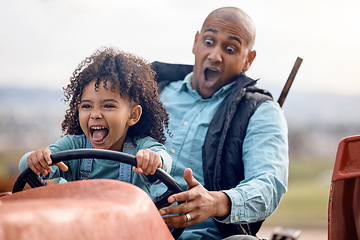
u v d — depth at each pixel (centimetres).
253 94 196
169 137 198
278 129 189
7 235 72
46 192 109
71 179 170
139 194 106
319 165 2117
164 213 134
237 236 165
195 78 210
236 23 203
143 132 174
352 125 2491
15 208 78
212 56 202
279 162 182
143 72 174
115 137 162
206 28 207
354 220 138
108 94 159
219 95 203
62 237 79
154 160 135
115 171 166
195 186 143
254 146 185
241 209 156
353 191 139
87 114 161
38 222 77
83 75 162
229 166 185
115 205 95
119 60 166
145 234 99
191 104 207
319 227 808
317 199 1344
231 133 188
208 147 188
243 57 206
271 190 169
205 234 179
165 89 218
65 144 170
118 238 90
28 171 141
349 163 141
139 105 169
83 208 87
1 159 998
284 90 208
